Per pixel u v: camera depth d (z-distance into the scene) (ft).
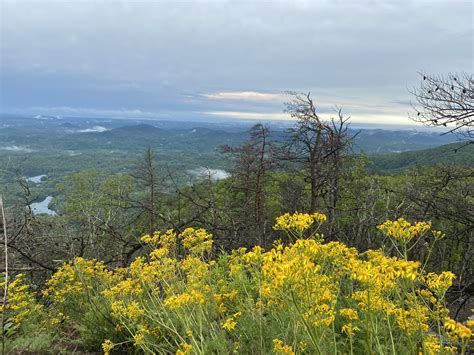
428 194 31.94
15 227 30.04
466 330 7.36
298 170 53.11
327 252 11.22
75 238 28.96
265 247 30.96
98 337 15.44
